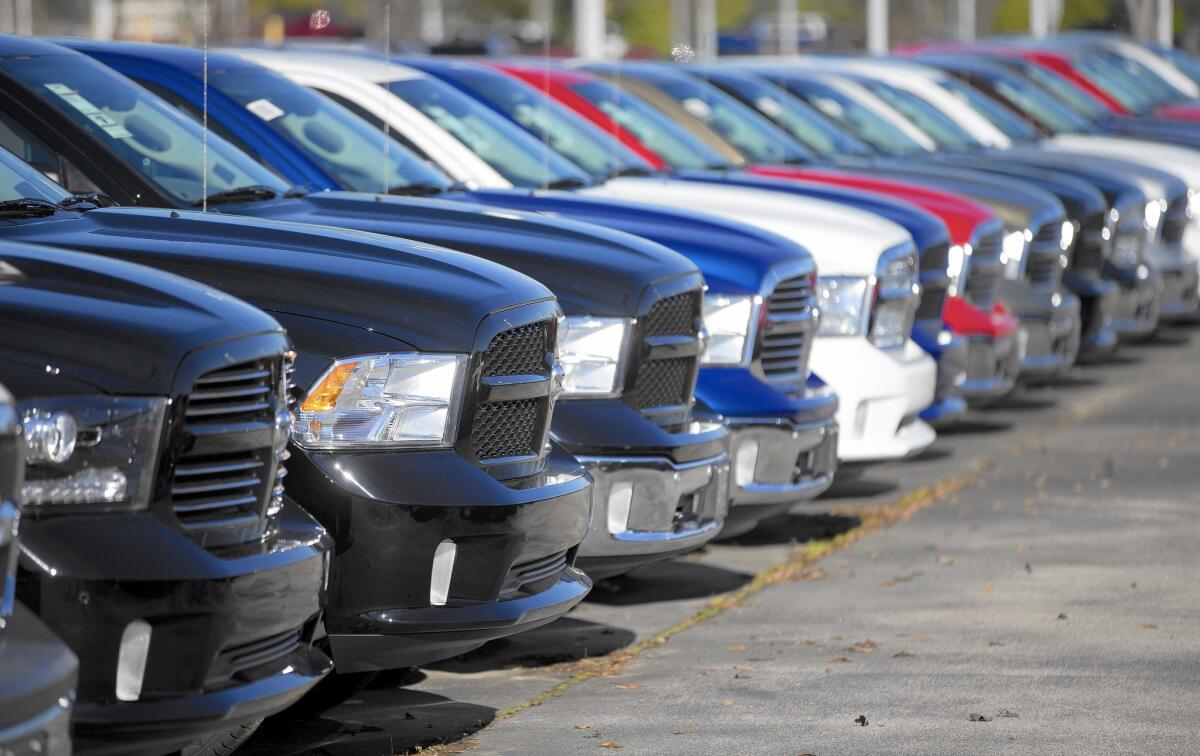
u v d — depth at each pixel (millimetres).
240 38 73750
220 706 8484
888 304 18125
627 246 13281
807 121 27016
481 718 11562
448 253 11141
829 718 11531
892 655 13203
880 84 31844
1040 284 25203
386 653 10305
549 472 11250
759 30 100062
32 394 8164
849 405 17656
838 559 16750
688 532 13445
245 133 14930
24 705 6855
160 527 8375
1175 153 34031
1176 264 31312
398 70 17812
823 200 19406
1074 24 97625
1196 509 19312
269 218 12406
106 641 8188
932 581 15766
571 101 21406
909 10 120250
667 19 104438
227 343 8617
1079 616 14422
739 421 15172
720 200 18094
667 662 13047
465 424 10438
